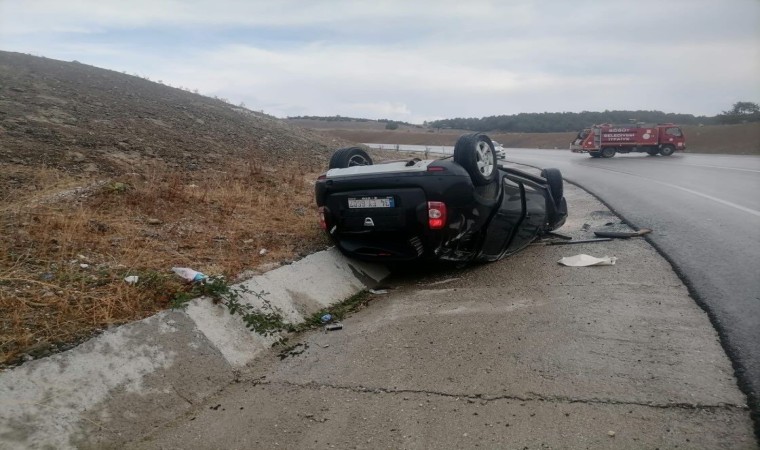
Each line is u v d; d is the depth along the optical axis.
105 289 4.56
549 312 4.86
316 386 3.80
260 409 3.55
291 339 4.75
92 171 8.83
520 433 3.03
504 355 4.02
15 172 7.91
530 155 43.66
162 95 20.81
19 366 3.35
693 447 2.80
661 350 3.93
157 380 3.72
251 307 4.80
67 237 5.55
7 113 11.26
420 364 3.99
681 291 5.27
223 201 8.41
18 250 5.14
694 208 10.38
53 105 13.18
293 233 7.22
